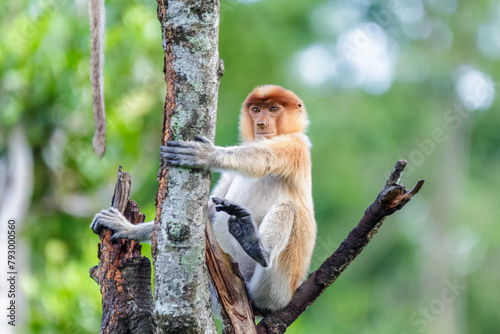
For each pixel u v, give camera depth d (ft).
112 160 45.29
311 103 76.69
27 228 44.83
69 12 40.88
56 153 44.80
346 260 24.43
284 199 27.37
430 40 86.89
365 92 81.15
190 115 20.63
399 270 80.89
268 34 76.79
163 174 20.68
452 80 83.51
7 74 40.60
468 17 86.38
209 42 20.52
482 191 84.74
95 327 36.70
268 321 25.07
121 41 42.68
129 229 24.47
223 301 22.72
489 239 82.53
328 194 73.56
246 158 26.07
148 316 22.30
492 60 86.84
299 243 26.99
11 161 43.42
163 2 20.42
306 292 25.07
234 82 75.82
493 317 81.82
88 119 44.04
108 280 22.84
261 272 26.50
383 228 81.61
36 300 38.55
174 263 19.98
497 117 86.28
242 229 23.77
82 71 41.11
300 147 28.07
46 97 42.19
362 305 77.41
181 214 20.25
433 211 83.05
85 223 46.06
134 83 44.52
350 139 75.72
